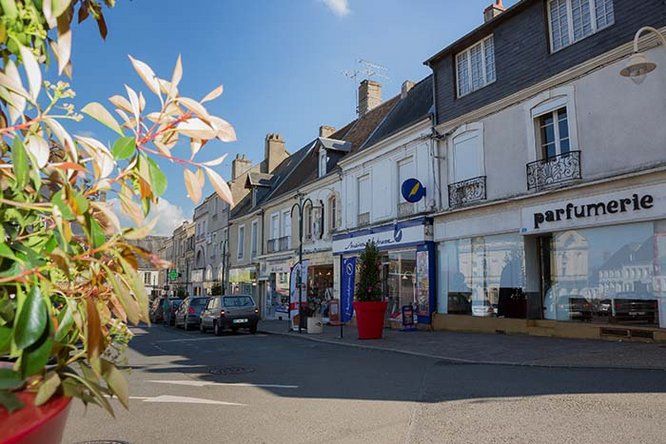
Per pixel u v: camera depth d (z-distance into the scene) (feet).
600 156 38.73
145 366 34.01
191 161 4.17
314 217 82.69
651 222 35.63
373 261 48.83
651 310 35.32
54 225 3.92
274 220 100.99
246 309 63.46
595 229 39.50
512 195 46.21
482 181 49.32
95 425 18.22
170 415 19.58
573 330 39.70
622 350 31.12
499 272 47.65
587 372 25.34
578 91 40.70
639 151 36.11
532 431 15.75
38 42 3.94
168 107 4.08
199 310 74.90
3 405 3.10
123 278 3.79
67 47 3.89
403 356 35.53
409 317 55.67
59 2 3.67
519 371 26.78
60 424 3.42
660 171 34.47
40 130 3.83
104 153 3.81
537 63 44.60
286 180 105.29
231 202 4.21
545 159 43.19
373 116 82.94
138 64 4.03
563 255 42.14
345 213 73.41
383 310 47.80
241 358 37.22
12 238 3.74
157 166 4.02
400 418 18.07
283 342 49.60
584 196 39.70
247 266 112.88
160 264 3.97
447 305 53.57
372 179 67.67
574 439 14.85
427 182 56.70
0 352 3.17
